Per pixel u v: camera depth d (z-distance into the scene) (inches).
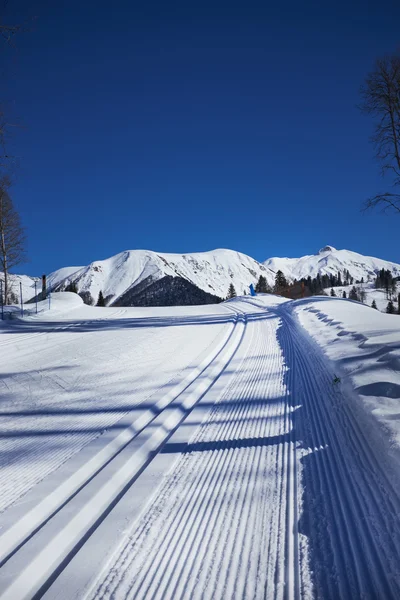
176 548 84.0
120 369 269.9
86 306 952.3
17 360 311.1
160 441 146.3
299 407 168.9
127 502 102.7
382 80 552.1
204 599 69.7
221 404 185.2
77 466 124.7
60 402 201.2
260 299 1061.8
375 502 93.4
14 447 144.6
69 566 79.4
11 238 947.3
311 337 322.0
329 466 113.4
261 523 90.6
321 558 77.7
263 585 72.2
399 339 238.1
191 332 457.1
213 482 111.2
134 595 71.7
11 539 89.0
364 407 138.9
